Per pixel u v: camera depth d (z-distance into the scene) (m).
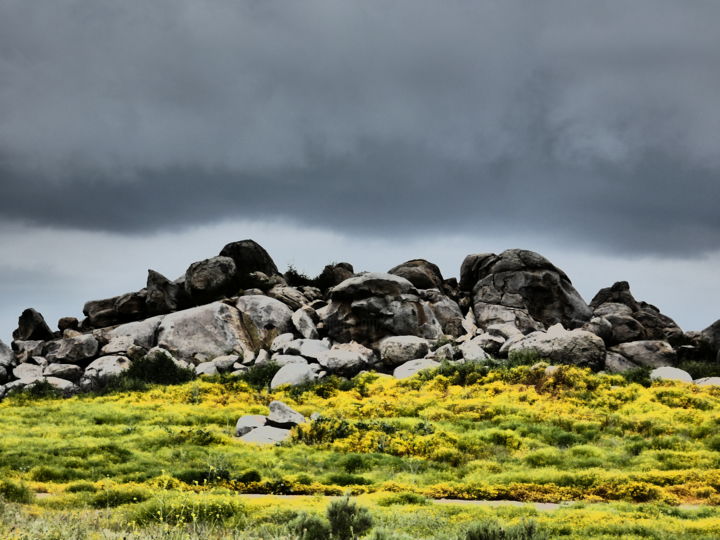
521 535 23.69
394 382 70.19
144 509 30.52
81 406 65.94
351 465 46.41
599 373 68.00
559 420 56.19
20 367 81.12
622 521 31.20
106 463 44.94
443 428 55.03
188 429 53.59
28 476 41.28
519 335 79.00
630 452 49.22
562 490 39.94
